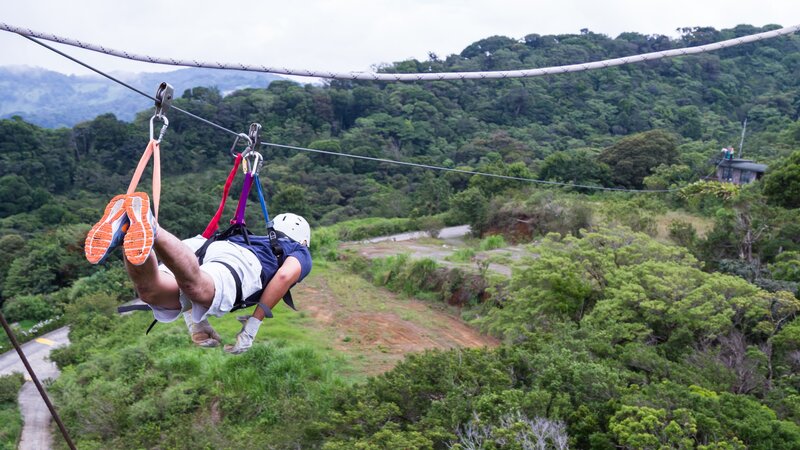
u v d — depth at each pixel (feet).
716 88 377.71
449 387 52.70
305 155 282.97
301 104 326.85
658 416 44.73
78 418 77.10
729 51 426.51
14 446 77.00
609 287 76.28
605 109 344.08
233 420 67.67
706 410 47.93
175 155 282.97
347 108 340.39
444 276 107.76
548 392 50.85
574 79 374.43
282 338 85.51
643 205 156.15
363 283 115.55
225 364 75.97
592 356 61.52
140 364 84.48
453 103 354.95
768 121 318.04
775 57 419.95
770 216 102.63
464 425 47.62
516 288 84.43
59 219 221.66
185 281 12.67
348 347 85.51
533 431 44.39
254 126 16.67
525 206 150.30
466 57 438.40
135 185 13.12
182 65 24.47
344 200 253.85
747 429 46.70
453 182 231.91
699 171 204.13
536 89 364.17
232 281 13.88
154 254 12.30
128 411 72.90
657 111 339.98
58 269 173.47
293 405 62.95
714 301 70.08
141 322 108.47
